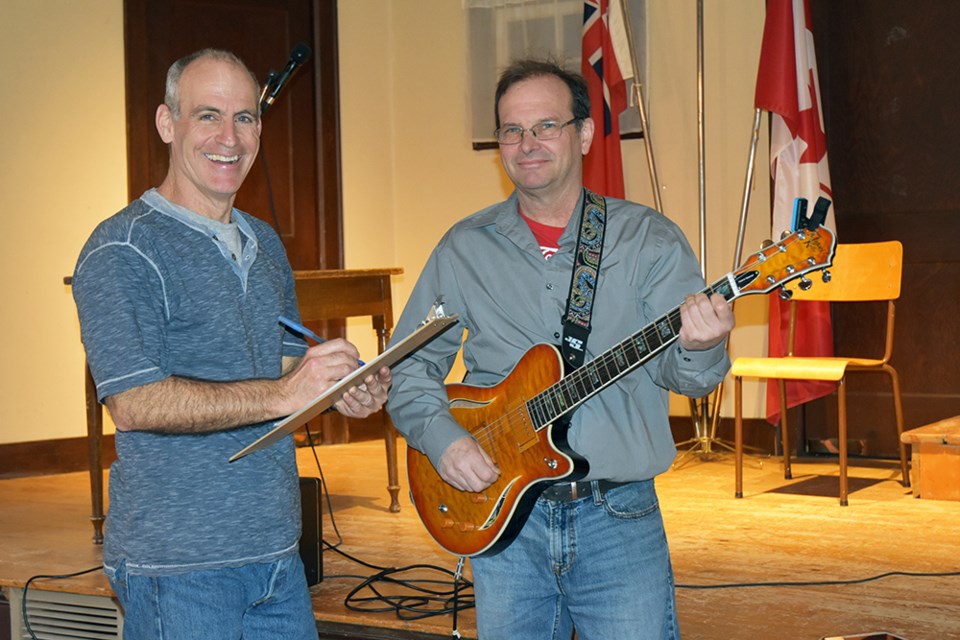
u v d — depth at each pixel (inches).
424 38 252.1
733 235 215.5
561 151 79.4
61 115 219.5
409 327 86.5
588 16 216.4
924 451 168.9
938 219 201.2
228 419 69.3
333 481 196.4
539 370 79.4
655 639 78.2
